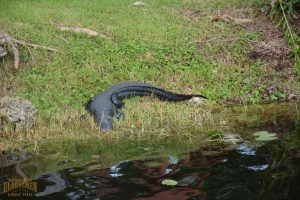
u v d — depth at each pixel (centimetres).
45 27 1092
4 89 820
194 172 515
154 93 831
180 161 556
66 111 761
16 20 1133
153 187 475
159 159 569
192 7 1322
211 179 490
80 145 651
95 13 1223
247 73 929
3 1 1325
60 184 496
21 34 1034
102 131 704
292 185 459
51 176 523
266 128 685
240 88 885
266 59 978
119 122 727
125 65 938
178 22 1185
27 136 685
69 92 830
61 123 723
